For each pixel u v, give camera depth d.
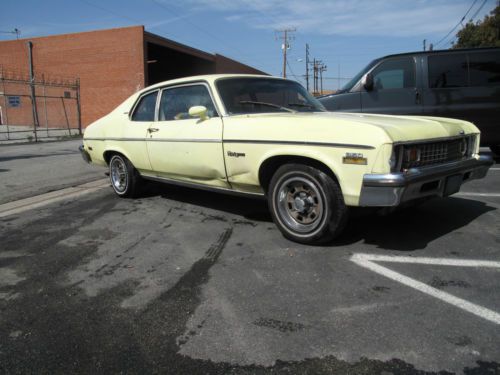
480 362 2.13
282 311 2.69
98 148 6.08
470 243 3.72
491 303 2.70
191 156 4.55
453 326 2.45
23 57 30.52
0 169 8.98
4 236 4.39
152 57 34.75
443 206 4.89
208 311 2.73
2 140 17.45
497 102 6.80
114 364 2.23
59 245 4.07
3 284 3.24
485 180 6.31
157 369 2.17
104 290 3.09
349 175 3.30
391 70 7.05
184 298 2.92
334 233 3.58
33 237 4.33
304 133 3.56
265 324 2.54
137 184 5.77
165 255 3.73
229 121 4.18
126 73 27.75
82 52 28.59
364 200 3.23
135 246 3.98
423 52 6.95
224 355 2.26
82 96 29.03
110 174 6.07
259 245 3.86
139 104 5.49
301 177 3.65
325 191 3.50
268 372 2.12
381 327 2.46
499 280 3.02
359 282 3.05
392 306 2.70
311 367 2.14
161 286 3.12
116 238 4.23
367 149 3.20
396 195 3.13
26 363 2.26
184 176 4.87
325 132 3.44
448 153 3.74
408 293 2.86
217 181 4.46
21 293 3.08
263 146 3.83
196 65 38.16
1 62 30.95
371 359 2.18
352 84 7.20
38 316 2.74
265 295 2.91
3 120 31.23
